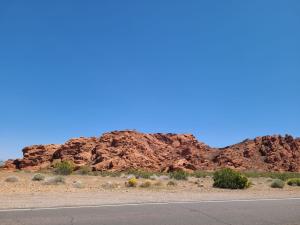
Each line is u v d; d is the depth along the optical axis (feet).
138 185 90.99
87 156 273.75
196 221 39.45
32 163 280.10
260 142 340.18
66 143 294.46
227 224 38.99
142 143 294.05
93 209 43.47
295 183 123.44
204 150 331.98
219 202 54.90
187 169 258.78
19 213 39.11
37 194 58.08
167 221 38.70
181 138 336.29
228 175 95.40
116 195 60.54
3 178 118.21
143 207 46.68
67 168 182.19
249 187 98.68
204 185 103.60
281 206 53.78
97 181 115.34
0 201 47.50
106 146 287.28
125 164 251.19
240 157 311.47
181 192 73.41
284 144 334.03
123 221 37.68
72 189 72.08
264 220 41.98
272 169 299.58
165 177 152.87
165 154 302.25
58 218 37.32
